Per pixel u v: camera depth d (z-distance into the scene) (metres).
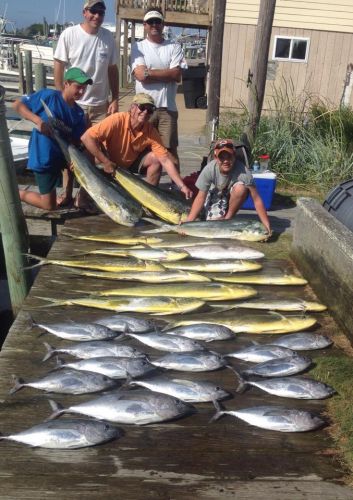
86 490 2.31
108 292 4.10
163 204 5.75
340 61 15.62
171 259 4.77
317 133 8.71
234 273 4.62
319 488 2.37
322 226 4.15
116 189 5.59
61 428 2.55
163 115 6.49
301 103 11.88
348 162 8.01
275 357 3.29
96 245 5.11
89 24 6.11
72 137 5.61
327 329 3.78
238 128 8.84
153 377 3.02
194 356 3.20
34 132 5.42
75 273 4.50
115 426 2.69
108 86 6.66
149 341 3.40
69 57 6.22
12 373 3.12
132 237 5.21
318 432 2.71
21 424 2.69
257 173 6.46
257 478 2.41
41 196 5.69
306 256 4.56
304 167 8.06
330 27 15.30
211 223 5.34
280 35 15.43
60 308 3.94
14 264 4.96
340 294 3.77
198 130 12.31
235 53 15.32
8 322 5.60
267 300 4.06
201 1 16.36
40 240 5.87
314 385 2.99
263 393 3.04
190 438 2.64
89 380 2.95
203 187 5.37
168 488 2.34
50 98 5.40
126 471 2.42
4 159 4.60
